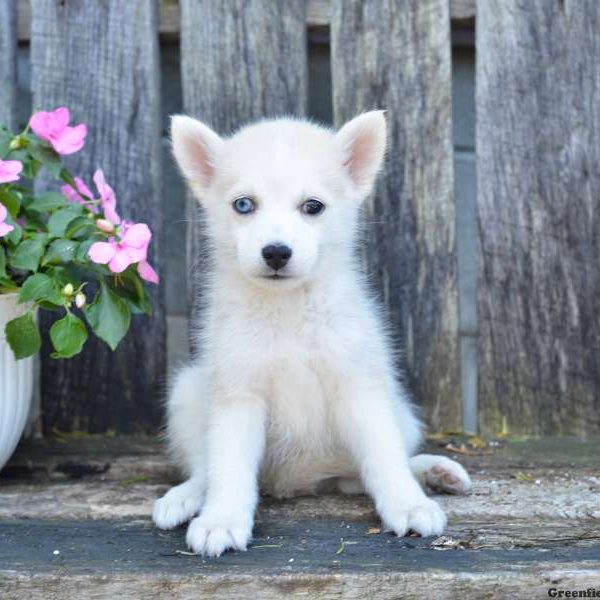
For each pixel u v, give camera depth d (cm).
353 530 126
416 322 148
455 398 148
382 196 147
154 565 120
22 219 136
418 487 128
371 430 129
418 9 145
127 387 149
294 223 127
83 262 131
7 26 146
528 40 145
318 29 149
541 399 147
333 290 131
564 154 145
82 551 123
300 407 132
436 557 121
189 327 148
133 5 145
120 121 146
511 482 135
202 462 133
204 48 146
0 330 129
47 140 136
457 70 156
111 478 139
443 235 147
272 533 126
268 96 147
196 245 148
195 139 133
